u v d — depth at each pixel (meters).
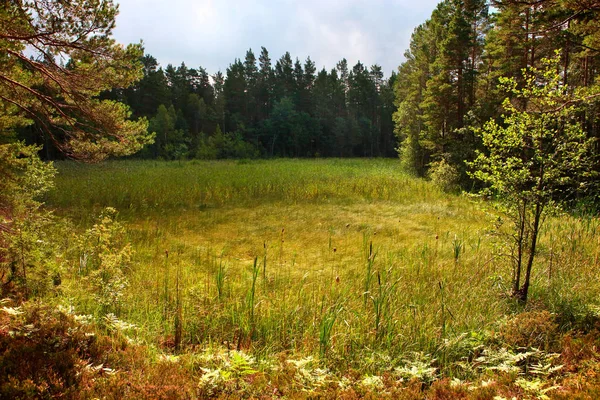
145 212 13.46
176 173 25.00
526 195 5.36
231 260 8.53
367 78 69.75
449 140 21.02
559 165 5.21
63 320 4.17
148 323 4.95
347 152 65.81
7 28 4.62
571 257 7.09
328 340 4.43
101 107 6.10
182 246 9.48
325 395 3.19
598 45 8.54
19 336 3.66
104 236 6.75
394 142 67.50
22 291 5.12
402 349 4.43
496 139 5.69
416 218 12.49
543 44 14.81
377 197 16.69
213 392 3.17
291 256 8.80
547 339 4.13
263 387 3.38
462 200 15.70
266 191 17.83
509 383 3.33
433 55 28.38
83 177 21.52
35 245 5.54
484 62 22.77
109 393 3.00
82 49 5.37
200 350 4.40
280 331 4.96
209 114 59.94
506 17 15.90
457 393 3.26
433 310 5.41
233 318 5.04
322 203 15.50
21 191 6.79
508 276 6.45
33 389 2.87
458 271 7.09
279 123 59.38
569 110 5.19
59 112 6.06
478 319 5.04
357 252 8.93
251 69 67.88
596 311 4.77
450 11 24.11
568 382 3.17
